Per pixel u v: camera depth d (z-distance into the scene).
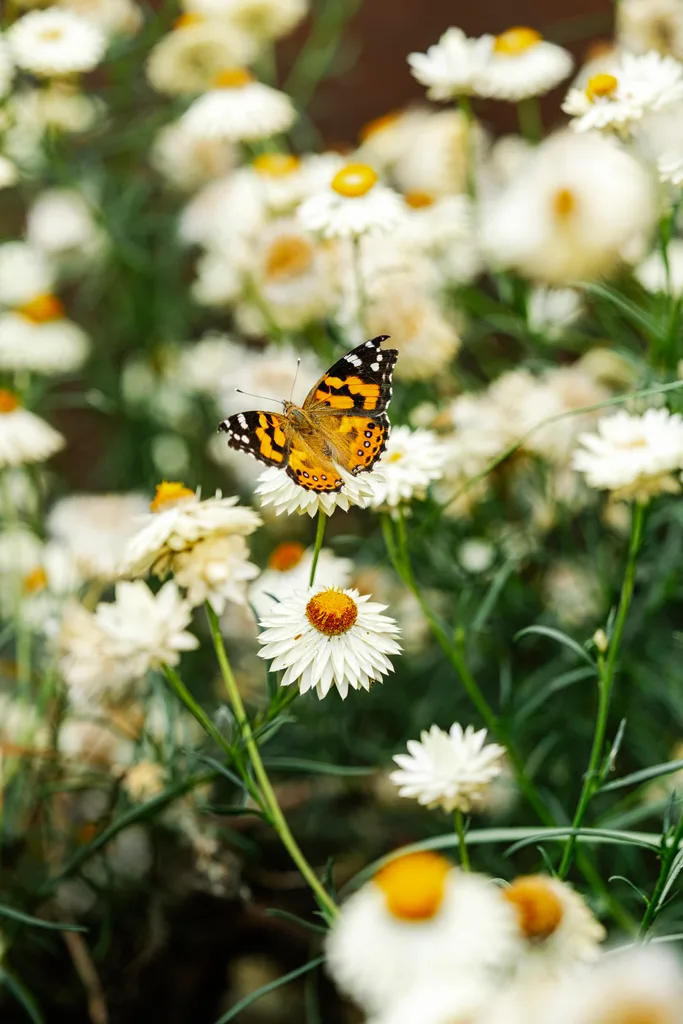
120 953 0.83
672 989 0.55
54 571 0.89
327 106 1.33
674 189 0.79
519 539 0.87
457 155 0.97
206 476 1.14
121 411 1.15
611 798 0.84
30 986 0.82
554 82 0.90
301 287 0.89
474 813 0.84
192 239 1.08
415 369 0.86
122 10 1.10
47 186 1.20
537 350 0.92
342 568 0.82
